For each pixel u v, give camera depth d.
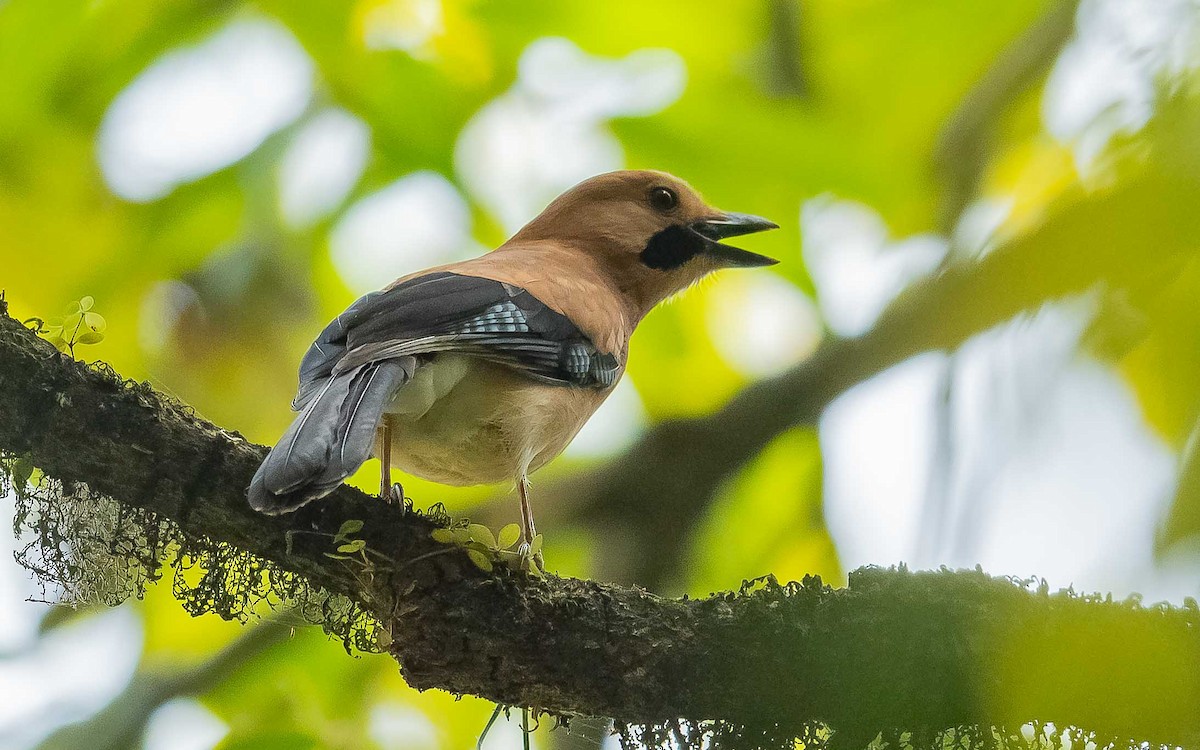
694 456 13.38
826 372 13.20
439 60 12.49
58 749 11.02
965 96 12.52
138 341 13.17
